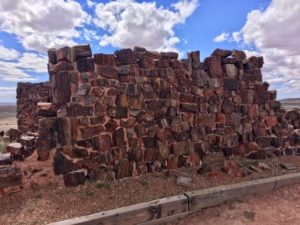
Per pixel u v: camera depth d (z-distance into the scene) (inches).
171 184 174.4
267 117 254.1
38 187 157.9
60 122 165.0
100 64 178.5
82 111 171.5
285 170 210.2
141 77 194.1
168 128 205.2
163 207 141.1
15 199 146.5
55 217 130.5
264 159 239.9
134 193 159.3
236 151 237.1
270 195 170.2
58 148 164.1
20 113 364.8
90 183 169.0
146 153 195.2
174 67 208.5
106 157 178.4
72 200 147.9
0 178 146.9
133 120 191.0
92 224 124.5
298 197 166.7
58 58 172.7
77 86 172.7
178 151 209.0
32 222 126.2
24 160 158.9
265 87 254.2
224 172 198.7
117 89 184.5
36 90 351.3
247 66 245.6
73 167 166.6
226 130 233.1
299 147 264.8
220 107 231.1
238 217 142.3
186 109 214.4
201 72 222.5
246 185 169.0
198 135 219.6
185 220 142.9
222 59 235.0
